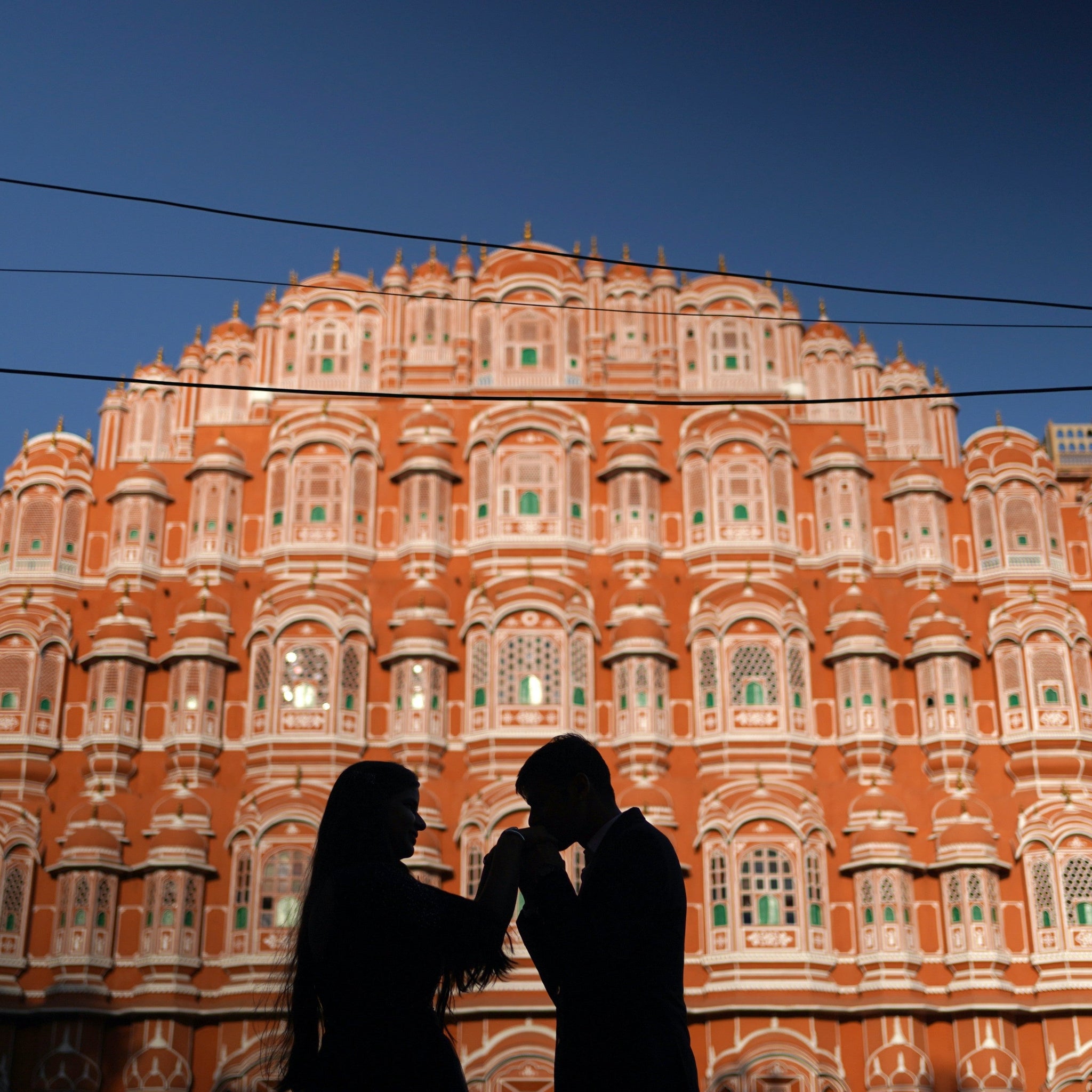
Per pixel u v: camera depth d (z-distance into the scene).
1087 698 44.62
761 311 51.09
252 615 46.03
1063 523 48.31
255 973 40.50
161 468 48.06
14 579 46.00
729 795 42.66
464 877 41.69
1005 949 41.31
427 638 44.56
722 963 40.53
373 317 50.56
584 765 7.51
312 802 42.53
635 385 49.62
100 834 41.62
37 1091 38.53
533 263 51.25
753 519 47.28
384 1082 6.27
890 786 43.22
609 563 46.81
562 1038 6.82
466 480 48.03
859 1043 40.09
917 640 45.34
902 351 51.44
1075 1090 39.44
